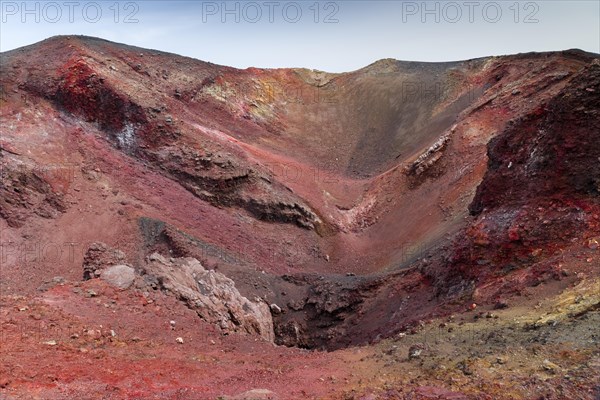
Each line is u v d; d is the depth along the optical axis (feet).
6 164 105.40
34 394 30.04
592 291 42.29
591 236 52.60
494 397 28.73
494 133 136.56
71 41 149.18
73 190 111.24
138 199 117.19
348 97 207.92
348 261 127.03
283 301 90.43
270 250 121.60
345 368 39.73
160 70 170.09
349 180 162.09
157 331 50.80
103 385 33.24
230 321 66.49
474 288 57.52
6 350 37.42
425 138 172.14
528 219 58.49
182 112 151.84
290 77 210.79
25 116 124.16
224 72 190.39
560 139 59.06
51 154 116.78
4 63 139.23
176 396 32.24
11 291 84.43
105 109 132.16
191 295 63.41
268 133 182.29
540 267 50.98
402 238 126.11
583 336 35.27
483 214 66.80
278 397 31.63
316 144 185.06
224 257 104.01
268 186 136.67
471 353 37.22
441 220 118.01
